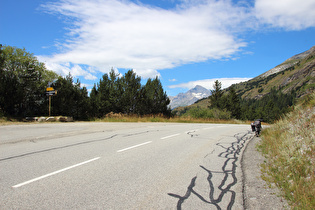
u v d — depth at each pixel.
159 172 4.72
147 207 3.09
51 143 7.60
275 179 4.40
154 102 29.61
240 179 4.50
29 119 17.02
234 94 55.66
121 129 12.84
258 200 3.50
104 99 26.25
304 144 5.84
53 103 20.02
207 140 9.83
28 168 4.61
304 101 9.64
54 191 3.46
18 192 3.38
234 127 19.12
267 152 6.96
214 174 4.78
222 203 3.34
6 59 20.48
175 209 3.07
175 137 10.30
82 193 3.44
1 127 11.97
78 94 21.86
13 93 17.11
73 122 17.58
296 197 3.48
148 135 10.59
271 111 89.25
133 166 5.07
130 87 26.05
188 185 4.04
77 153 6.14
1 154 5.84
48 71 25.84
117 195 3.43
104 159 5.58
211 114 36.34
